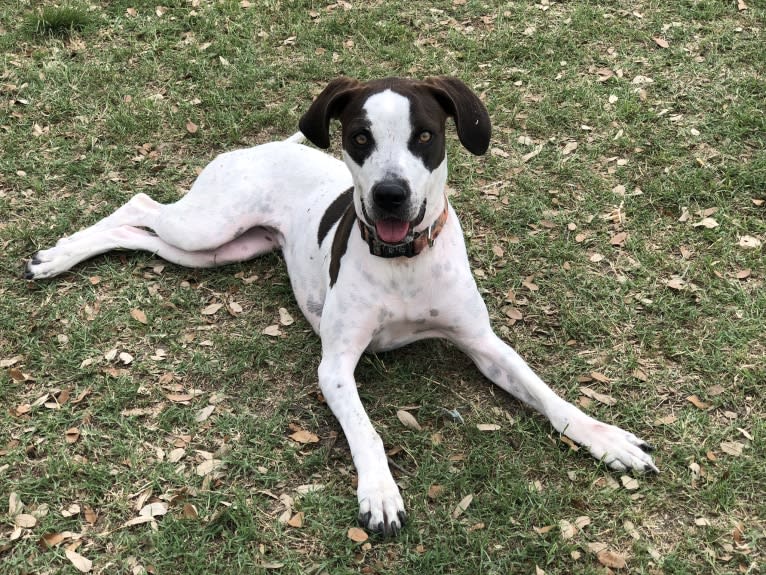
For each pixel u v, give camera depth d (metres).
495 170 1.73
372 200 1.14
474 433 1.23
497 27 2.17
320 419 1.27
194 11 2.26
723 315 1.41
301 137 1.67
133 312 1.43
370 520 1.10
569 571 1.07
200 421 1.26
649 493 1.14
